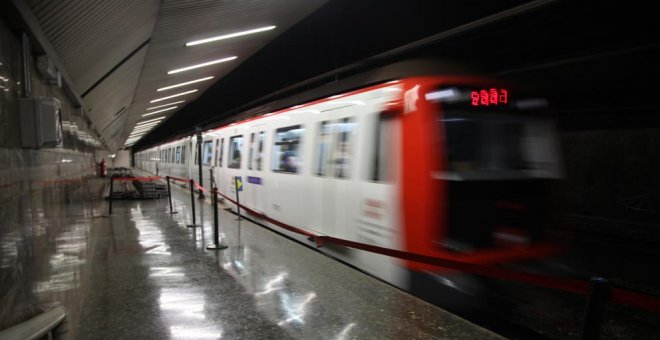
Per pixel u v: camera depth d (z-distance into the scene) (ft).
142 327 12.48
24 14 8.39
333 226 21.90
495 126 17.20
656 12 25.20
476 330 12.21
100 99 30.96
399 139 16.79
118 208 40.19
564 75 35.29
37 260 9.29
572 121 46.21
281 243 23.89
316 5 25.40
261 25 26.71
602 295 7.29
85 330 12.30
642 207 39.24
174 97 57.41
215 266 19.07
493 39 33.42
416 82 16.46
